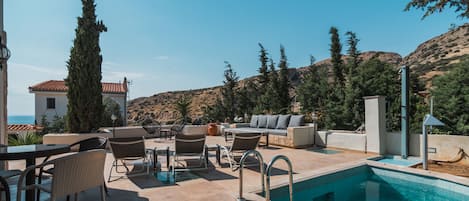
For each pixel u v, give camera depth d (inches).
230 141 381.4
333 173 198.8
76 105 381.4
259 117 410.3
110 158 258.4
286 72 644.7
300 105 599.5
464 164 224.4
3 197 128.1
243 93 701.9
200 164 215.5
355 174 218.5
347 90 515.8
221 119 698.8
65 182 97.2
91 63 390.6
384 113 280.4
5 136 197.5
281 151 299.6
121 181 174.2
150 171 201.8
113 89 777.6
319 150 307.3
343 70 582.2
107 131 358.3
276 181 170.4
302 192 177.8
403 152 255.4
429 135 250.7
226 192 150.5
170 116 993.5
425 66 982.4
